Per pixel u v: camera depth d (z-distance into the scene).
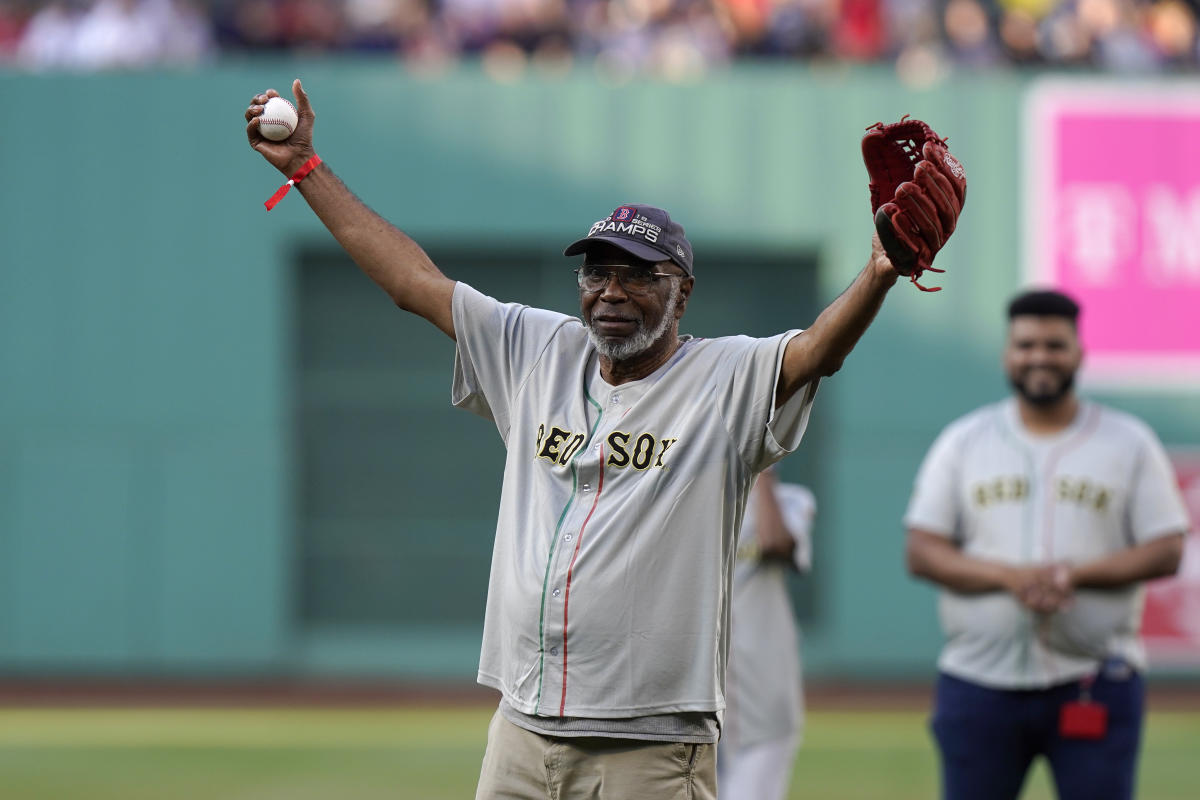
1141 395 24.38
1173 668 23.66
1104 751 8.31
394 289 6.81
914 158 6.00
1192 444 24.27
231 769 15.91
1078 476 8.63
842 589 24.44
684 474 6.02
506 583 6.24
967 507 8.84
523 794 6.15
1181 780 15.21
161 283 24.38
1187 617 23.64
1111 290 24.42
